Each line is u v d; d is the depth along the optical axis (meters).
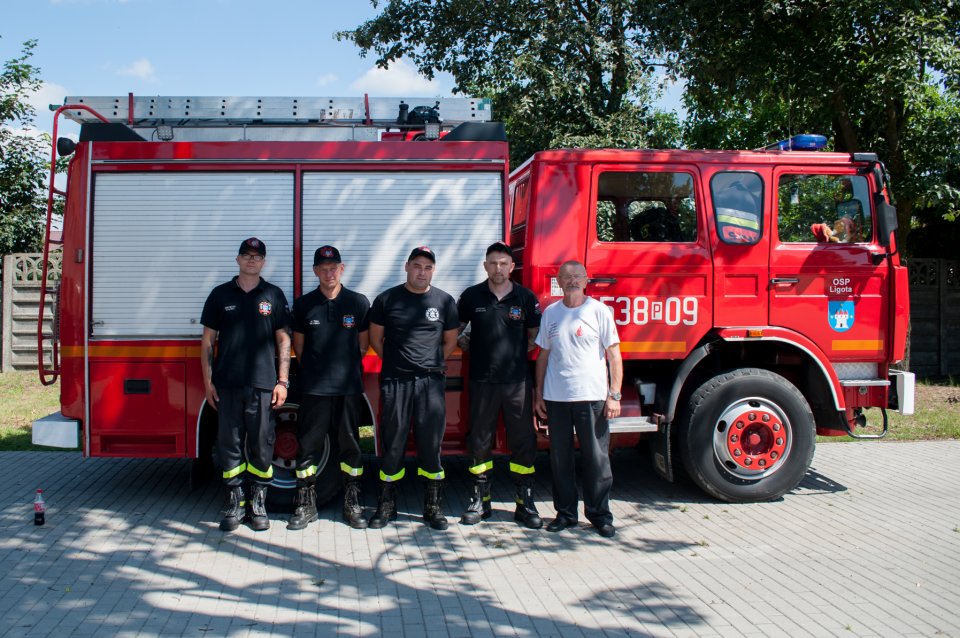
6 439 8.65
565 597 4.52
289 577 4.80
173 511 6.11
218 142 5.91
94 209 5.89
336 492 6.10
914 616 4.25
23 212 15.57
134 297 5.89
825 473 7.35
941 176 10.66
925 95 10.09
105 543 5.36
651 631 4.08
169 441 5.96
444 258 6.05
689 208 6.29
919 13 9.41
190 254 5.92
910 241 13.95
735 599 4.49
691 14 10.62
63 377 5.99
